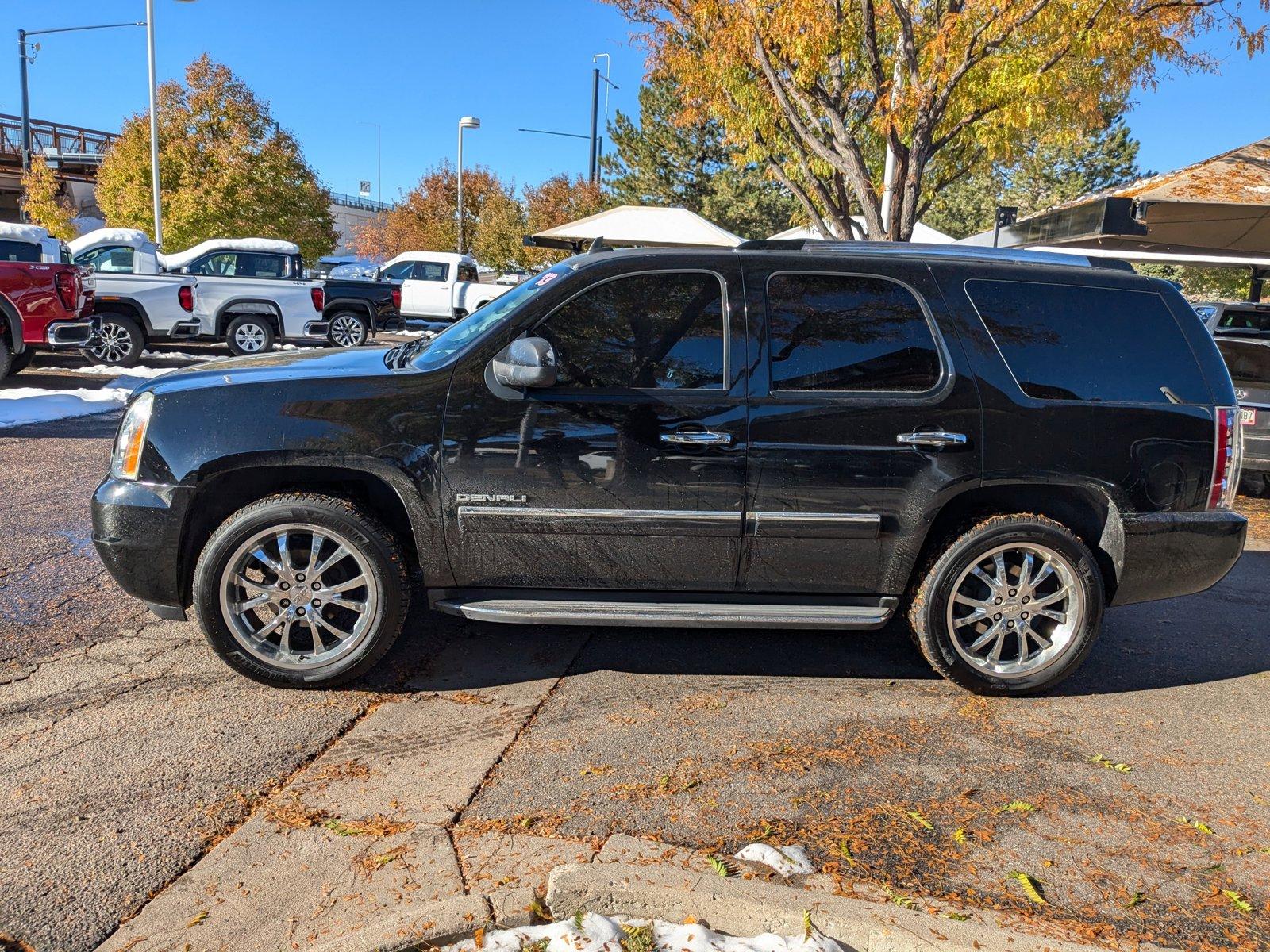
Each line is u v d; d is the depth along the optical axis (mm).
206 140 26875
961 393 3805
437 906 2369
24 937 2309
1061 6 8383
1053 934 2432
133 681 3836
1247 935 2490
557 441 3680
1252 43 8625
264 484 3834
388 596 3725
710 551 3801
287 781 3100
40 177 31984
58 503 6520
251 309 15852
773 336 3791
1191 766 3471
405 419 3645
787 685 4082
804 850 2773
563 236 15656
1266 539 7281
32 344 11891
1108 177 44281
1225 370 4039
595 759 3324
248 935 2330
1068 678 4320
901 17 8523
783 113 10258
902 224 9305
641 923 2373
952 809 3080
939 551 3924
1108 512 3977
